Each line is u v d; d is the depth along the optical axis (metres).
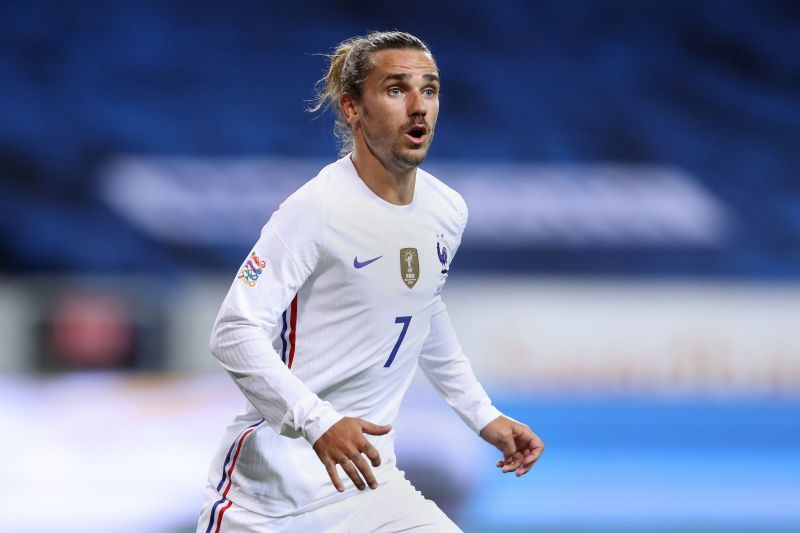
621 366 27.36
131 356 28.59
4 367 28.38
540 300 27.81
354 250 9.94
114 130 38.31
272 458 10.23
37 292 29.25
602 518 23.73
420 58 10.05
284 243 9.71
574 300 27.73
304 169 38.34
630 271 37.31
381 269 10.05
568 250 37.06
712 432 24.92
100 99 38.34
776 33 39.28
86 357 28.52
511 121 38.78
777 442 24.94
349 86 10.24
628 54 39.09
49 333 28.52
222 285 31.30
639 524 23.83
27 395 22.72
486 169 38.31
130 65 38.53
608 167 38.66
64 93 38.28
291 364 10.20
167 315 28.92
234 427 10.56
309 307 10.09
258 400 9.45
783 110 39.03
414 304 10.33
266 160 38.41
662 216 37.69
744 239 38.09
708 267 37.56
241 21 38.88
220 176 38.06
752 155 38.91
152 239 37.34
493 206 37.34
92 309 28.83
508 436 11.32
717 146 38.94
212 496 10.56
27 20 38.28
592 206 37.69
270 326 9.66
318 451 9.07
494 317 27.50
